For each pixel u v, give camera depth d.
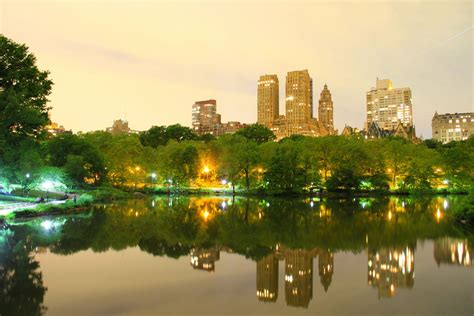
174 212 54.50
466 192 96.19
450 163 97.81
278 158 91.81
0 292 18.94
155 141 159.00
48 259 25.75
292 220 45.59
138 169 106.88
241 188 99.00
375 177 93.88
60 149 86.81
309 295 18.73
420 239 33.12
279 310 16.77
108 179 97.12
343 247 29.98
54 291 19.11
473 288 19.69
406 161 99.81
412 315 16.19
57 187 76.62
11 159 53.47
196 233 36.34
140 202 72.88
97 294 18.69
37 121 51.56
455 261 25.39
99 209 58.59
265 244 31.19
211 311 16.61
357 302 17.78
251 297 18.44
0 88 52.34
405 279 21.36
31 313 16.25
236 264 24.78
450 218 46.75
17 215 45.62
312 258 26.47
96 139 117.75
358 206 64.00
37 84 55.59
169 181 105.00
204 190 100.94
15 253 27.50
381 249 29.22
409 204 67.69
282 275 22.30
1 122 49.44
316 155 96.50
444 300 17.97
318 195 91.25
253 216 49.75
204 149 111.00
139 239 33.19
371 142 107.31
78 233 35.81
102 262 25.00
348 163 93.44
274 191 91.31
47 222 42.97
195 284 20.42
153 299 18.06
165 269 23.42
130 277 21.61
